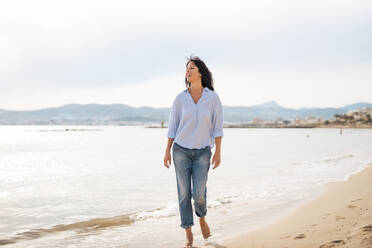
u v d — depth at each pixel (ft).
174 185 26.07
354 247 8.04
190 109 9.65
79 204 18.81
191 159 9.89
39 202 19.35
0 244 11.50
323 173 29.53
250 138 171.83
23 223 14.57
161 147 98.43
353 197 16.63
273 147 83.87
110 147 99.30
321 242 8.90
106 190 23.72
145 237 12.00
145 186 25.49
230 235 11.32
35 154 70.08
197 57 10.28
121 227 13.56
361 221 10.62
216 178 28.43
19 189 24.27
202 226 10.95
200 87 10.10
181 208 10.20
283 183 24.48
